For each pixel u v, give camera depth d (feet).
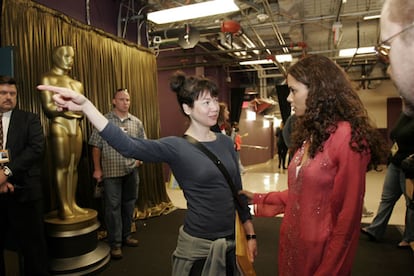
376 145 3.25
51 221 7.84
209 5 10.66
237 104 28.40
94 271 7.80
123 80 12.19
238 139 21.81
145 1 14.03
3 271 6.88
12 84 6.61
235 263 4.25
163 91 21.75
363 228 10.32
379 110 32.73
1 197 6.63
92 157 9.82
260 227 11.10
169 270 8.02
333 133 3.28
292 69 3.69
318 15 15.29
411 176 6.14
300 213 3.49
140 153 3.63
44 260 7.13
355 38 19.31
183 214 13.30
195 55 20.12
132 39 13.91
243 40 18.71
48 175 8.86
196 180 3.97
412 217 8.69
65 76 7.78
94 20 11.58
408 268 7.80
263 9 14.64
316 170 3.32
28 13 8.37
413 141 7.91
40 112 8.67
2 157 6.22
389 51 1.51
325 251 3.28
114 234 8.89
